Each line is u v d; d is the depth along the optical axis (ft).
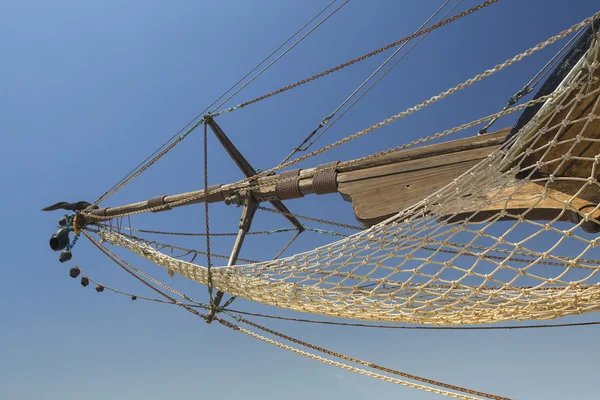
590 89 10.98
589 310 12.55
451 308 15.06
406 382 16.92
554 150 13.01
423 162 18.12
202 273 23.76
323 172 20.83
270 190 24.17
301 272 18.25
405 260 15.19
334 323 21.72
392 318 16.58
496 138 17.02
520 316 13.83
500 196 14.57
